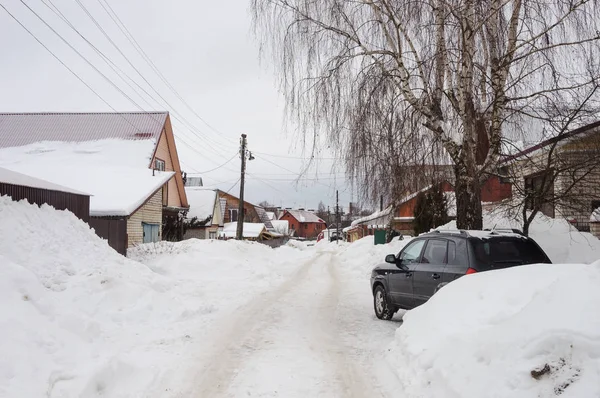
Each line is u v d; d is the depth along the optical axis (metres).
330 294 13.45
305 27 10.98
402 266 9.09
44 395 4.72
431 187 12.72
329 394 5.19
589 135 10.66
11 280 6.66
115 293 8.99
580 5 9.34
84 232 11.19
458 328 5.30
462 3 9.96
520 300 5.05
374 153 10.83
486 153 11.98
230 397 5.07
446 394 4.45
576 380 3.35
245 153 33.78
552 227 12.74
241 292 13.52
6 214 9.00
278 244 58.22
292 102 11.08
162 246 20.47
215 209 38.94
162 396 5.08
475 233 7.78
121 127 29.66
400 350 6.25
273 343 7.45
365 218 35.22
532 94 10.10
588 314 3.78
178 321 9.08
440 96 10.83
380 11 10.61
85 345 6.47
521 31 10.07
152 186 21.34
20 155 27.86
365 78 10.54
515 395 3.61
